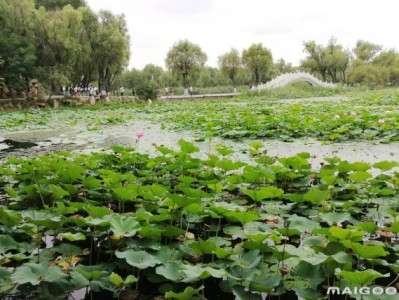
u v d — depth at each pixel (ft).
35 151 25.52
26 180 14.25
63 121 48.85
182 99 127.34
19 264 8.64
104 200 12.75
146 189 11.41
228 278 7.77
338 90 141.18
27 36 81.35
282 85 140.56
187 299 6.51
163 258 8.00
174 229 8.89
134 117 51.55
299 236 10.05
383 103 64.39
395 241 9.64
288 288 7.49
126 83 205.77
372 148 22.62
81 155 17.78
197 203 9.91
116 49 102.01
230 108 61.11
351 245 7.26
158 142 27.73
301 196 11.26
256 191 10.48
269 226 10.57
